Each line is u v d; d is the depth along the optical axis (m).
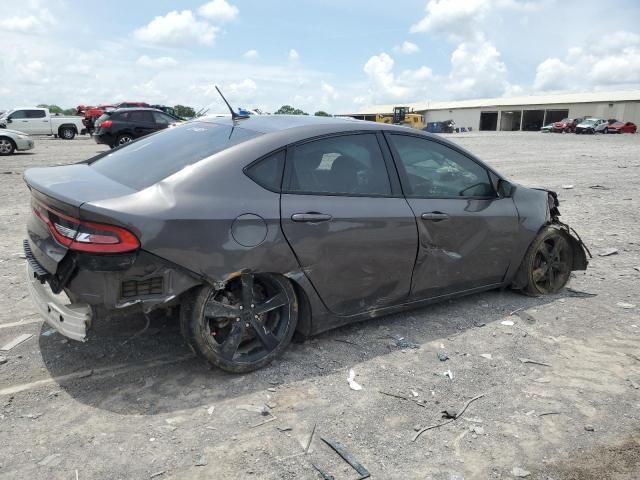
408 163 4.11
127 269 2.94
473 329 4.32
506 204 4.67
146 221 2.94
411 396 3.32
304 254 3.49
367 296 3.92
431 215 4.07
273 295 3.54
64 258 2.97
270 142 3.49
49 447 2.72
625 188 12.48
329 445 2.82
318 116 4.19
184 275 3.10
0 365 3.47
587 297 5.13
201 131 3.91
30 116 31.16
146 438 2.81
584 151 25.31
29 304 4.48
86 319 3.00
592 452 2.86
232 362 3.39
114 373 3.43
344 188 3.72
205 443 2.79
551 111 83.12
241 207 3.25
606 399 3.36
